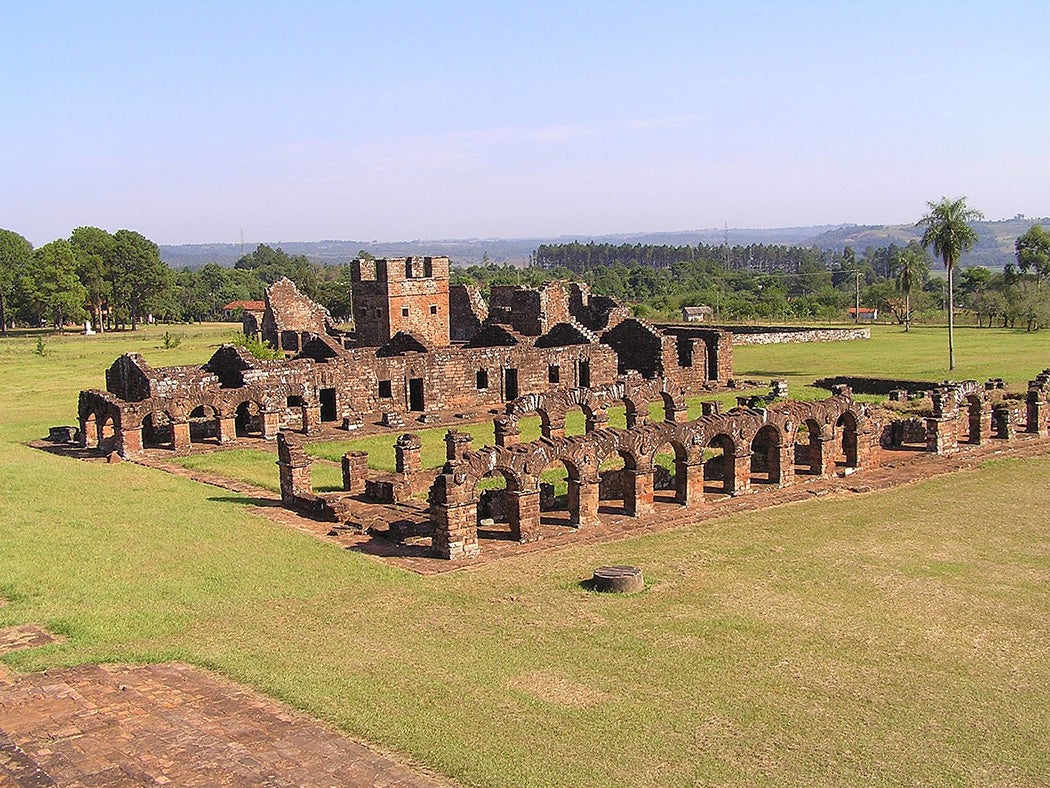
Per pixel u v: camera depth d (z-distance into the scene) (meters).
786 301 167.00
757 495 35.78
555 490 35.62
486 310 90.81
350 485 37.31
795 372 79.69
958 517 32.47
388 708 16.83
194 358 95.19
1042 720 17.19
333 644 20.25
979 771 15.23
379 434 53.28
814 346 100.12
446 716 16.62
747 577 25.94
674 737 16.20
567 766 14.91
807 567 26.86
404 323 82.75
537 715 16.88
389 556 27.89
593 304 81.38
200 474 41.28
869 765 15.38
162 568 25.12
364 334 85.06
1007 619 22.67
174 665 18.47
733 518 32.53
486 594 24.36
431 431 54.25
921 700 18.03
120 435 46.44
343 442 50.84
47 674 17.53
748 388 71.56
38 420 60.47
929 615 22.95
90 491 34.69
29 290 143.50
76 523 29.25
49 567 24.38
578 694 17.97
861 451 39.69
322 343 63.19
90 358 101.62
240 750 14.16
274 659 19.06
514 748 15.46
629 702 17.66
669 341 70.62
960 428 47.91
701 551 28.44
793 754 15.69
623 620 22.44
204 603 22.62
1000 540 29.66
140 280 161.62
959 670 19.56
